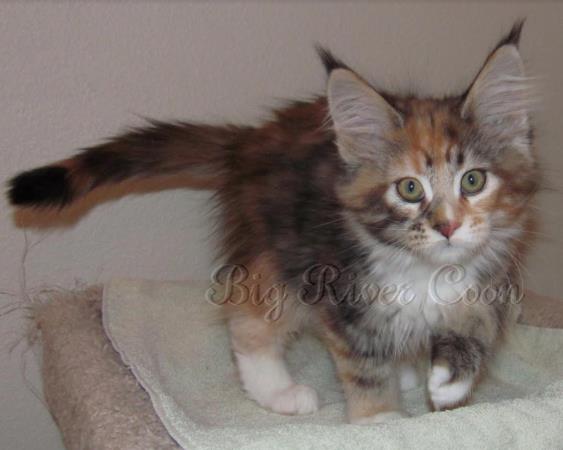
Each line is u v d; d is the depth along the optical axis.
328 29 0.61
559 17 0.71
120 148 0.49
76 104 0.53
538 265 0.74
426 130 0.41
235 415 0.46
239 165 0.49
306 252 0.44
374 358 0.44
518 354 0.52
